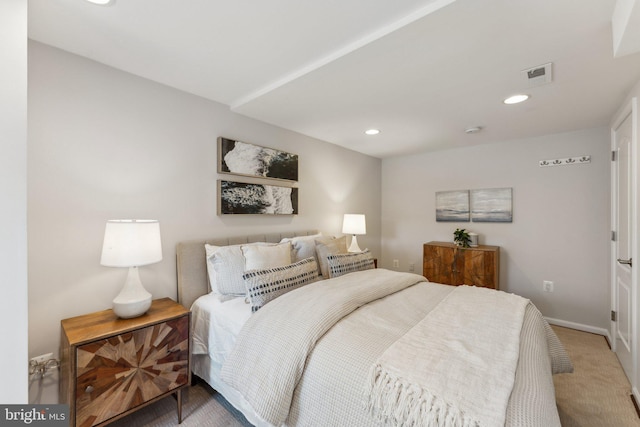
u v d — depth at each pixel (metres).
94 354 1.42
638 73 1.83
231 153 2.49
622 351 2.37
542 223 3.30
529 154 3.37
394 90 2.10
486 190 3.66
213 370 1.90
